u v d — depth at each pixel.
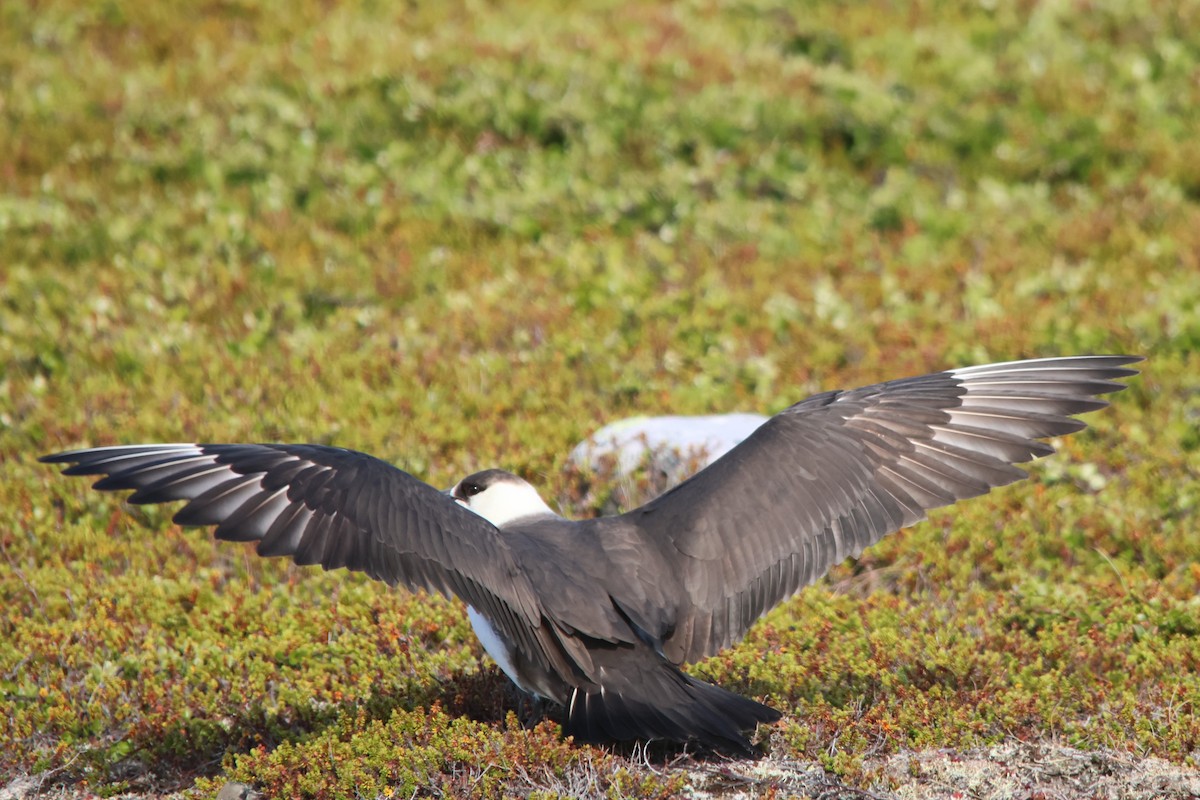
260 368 14.80
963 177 20.38
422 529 7.50
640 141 20.17
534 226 18.61
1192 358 14.94
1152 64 22.66
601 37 22.50
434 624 10.19
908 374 15.02
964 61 22.47
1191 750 8.41
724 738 7.50
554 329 15.92
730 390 14.83
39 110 20.12
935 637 9.84
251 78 20.95
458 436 13.54
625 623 7.82
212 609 10.73
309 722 9.13
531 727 8.64
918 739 8.52
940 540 11.86
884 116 20.84
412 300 16.86
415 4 23.97
